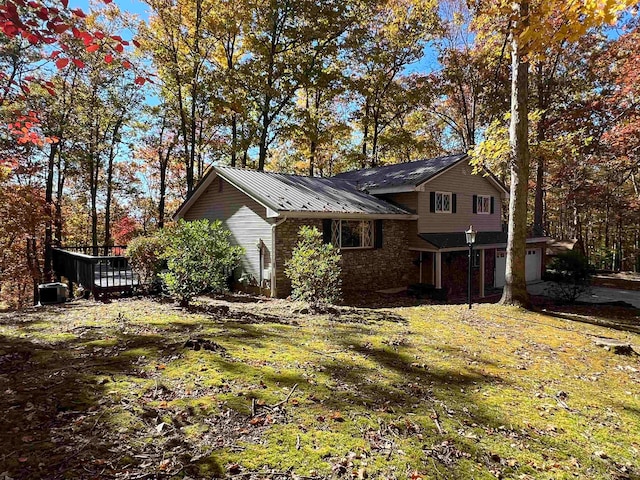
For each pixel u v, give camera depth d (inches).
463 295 635.5
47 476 97.0
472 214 690.8
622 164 647.8
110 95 824.9
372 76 924.0
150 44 681.0
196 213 592.7
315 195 528.7
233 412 136.1
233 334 234.1
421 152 1035.3
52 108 692.1
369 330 278.5
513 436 143.7
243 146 761.0
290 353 206.5
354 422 138.4
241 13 711.7
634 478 126.5
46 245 662.5
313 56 798.5
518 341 279.1
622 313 453.4
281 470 107.4
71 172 850.1
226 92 740.0
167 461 106.6
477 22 395.5
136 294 400.5
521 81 392.8
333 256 385.1
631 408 179.8
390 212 558.9
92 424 122.0
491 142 421.1
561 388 196.7
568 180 864.9
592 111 621.9
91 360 179.9
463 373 204.1
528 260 773.9
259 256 479.8
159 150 930.1
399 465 116.0
